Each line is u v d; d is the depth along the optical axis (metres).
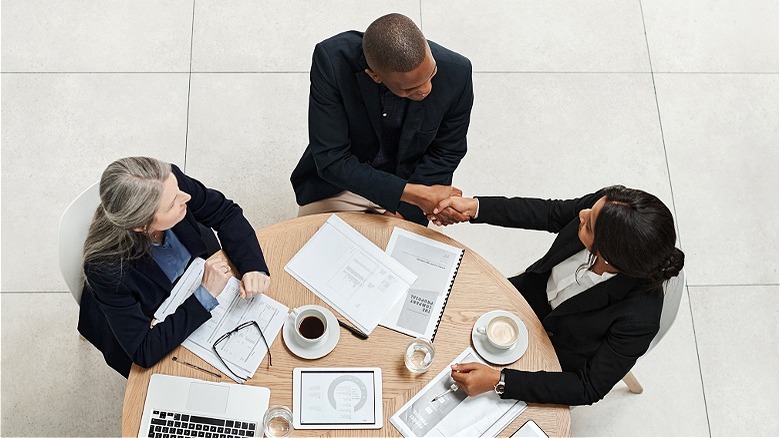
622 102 3.21
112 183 1.77
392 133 2.28
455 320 2.00
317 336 1.95
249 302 1.98
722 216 3.03
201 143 3.01
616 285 1.88
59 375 2.61
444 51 2.15
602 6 3.38
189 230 2.05
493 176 3.04
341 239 2.10
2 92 3.04
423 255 2.09
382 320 1.98
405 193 2.25
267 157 3.01
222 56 3.16
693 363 2.78
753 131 3.19
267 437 1.80
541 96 3.20
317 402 1.85
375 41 1.84
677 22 3.37
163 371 1.87
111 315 1.87
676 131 3.17
